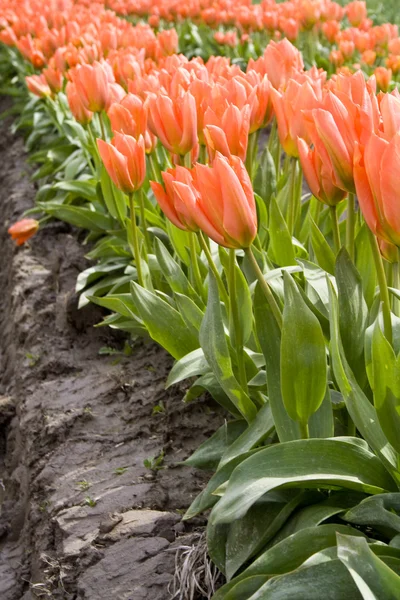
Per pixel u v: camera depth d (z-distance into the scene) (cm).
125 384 520
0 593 456
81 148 826
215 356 332
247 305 358
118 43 832
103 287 602
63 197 795
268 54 480
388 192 250
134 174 429
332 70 1004
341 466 293
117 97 559
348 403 294
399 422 279
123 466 444
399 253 268
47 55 880
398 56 805
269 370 324
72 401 522
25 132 1135
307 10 950
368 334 301
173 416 474
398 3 1461
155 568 352
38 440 502
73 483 441
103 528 388
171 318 410
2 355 741
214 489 324
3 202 968
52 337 614
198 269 452
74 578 370
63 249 725
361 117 265
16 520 513
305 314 292
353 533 279
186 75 446
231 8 1127
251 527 313
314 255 428
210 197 292
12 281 746
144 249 537
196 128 404
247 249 305
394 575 227
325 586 249
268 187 541
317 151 306
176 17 1189
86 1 1273
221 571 313
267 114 448
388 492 289
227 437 375
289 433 318
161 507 401
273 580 252
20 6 1228
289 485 298
